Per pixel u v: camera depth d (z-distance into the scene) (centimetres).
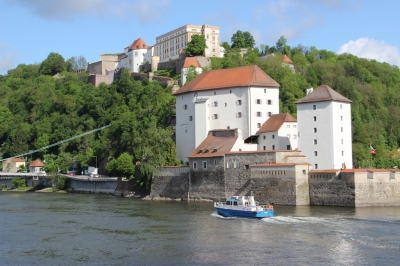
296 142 14738
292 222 9469
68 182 19862
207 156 13875
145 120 19750
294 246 7506
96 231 9088
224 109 15850
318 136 13662
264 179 12531
